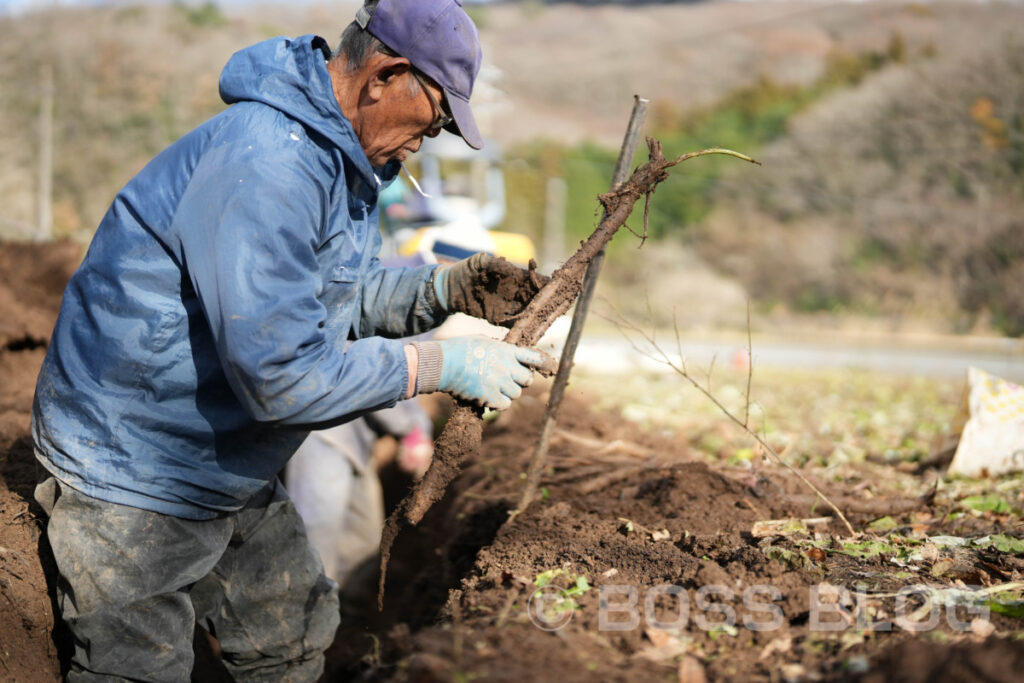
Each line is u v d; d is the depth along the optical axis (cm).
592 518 366
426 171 1877
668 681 222
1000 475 478
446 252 469
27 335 536
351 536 473
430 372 259
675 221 3772
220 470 265
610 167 4006
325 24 4888
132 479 257
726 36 6228
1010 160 3912
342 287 267
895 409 901
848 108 4353
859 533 350
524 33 7681
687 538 326
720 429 659
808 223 3753
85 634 263
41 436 265
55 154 2953
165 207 246
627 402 783
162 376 253
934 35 5394
